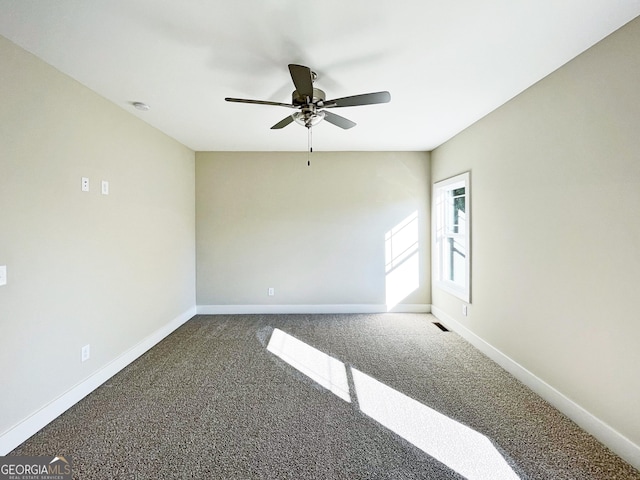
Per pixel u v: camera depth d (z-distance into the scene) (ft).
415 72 6.90
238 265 14.26
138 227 9.70
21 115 5.81
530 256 7.72
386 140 12.39
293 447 5.66
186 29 5.36
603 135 5.70
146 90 7.71
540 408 6.88
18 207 5.76
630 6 4.82
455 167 11.67
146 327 10.18
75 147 7.12
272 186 14.19
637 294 5.16
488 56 6.27
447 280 13.53
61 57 6.18
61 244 6.73
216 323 12.95
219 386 7.85
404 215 14.23
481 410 6.82
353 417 6.56
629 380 5.28
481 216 9.93
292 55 6.20
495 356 9.22
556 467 5.20
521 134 7.98
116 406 6.95
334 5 4.80
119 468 5.16
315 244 14.25
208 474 5.04
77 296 7.19
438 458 5.41
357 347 10.40
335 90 7.77
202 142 12.59
